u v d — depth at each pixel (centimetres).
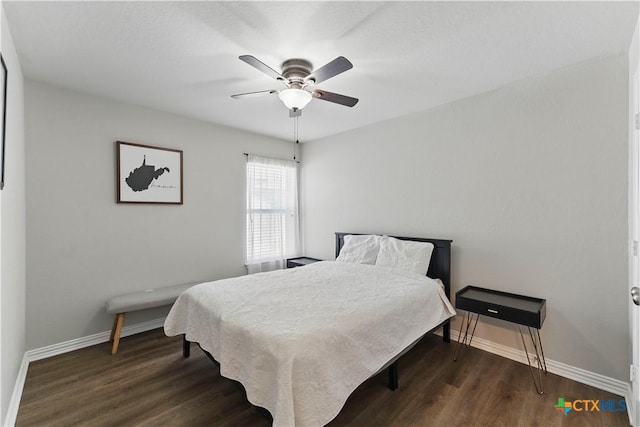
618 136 202
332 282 251
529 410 183
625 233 199
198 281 351
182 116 335
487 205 266
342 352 157
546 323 232
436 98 281
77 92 266
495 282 261
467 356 253
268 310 184
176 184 330
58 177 256
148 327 309
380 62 214
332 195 414
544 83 233
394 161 341
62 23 169
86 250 272
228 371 163
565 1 151
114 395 197
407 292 224
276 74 194
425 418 175
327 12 161
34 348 244
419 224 318
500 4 154
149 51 200
